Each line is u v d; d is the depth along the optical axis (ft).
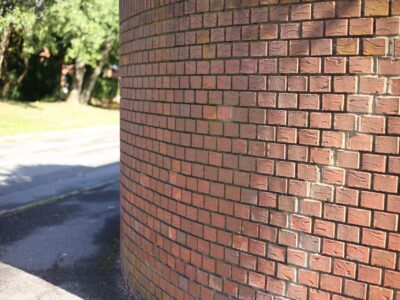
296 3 9.84
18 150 49.26
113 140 59.16
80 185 32.81
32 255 19.16
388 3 8.86
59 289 15.99
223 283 11.47
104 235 21.79
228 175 11.17
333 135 9.59
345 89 9.38
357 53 9.21
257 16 10.39
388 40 8.93
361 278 9.51
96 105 108.37
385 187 9.12
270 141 10.40
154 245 13.66
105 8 75.51
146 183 14.02
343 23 9.31
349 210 9.53
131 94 15.07
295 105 10.00
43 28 71.67
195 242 12.05
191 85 11.91
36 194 30.01
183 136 12.24
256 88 10.52
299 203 10.11
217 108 11.29
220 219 11.41
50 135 62.85
